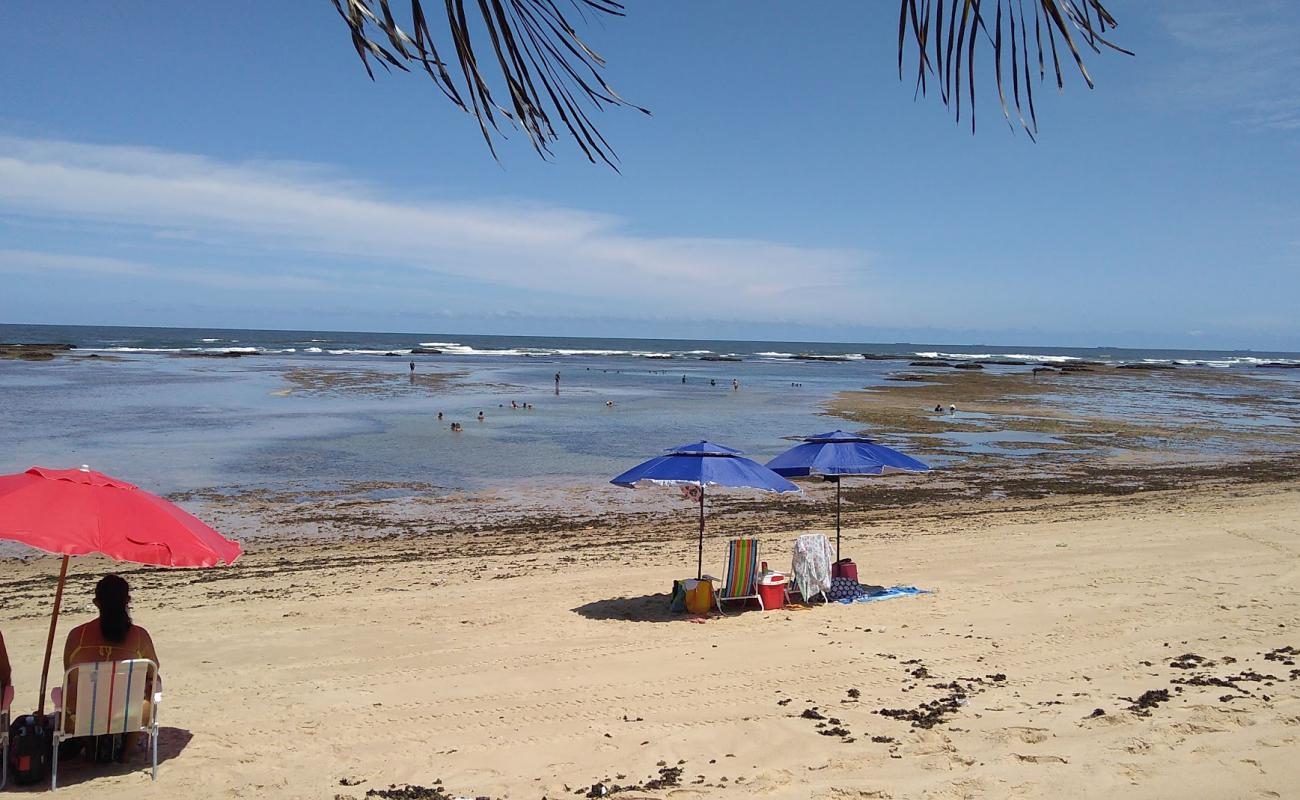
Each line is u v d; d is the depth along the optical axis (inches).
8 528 214.1
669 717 282.0
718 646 361.4
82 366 2527.1
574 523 732.0
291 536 676.1
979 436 1350.9
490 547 636.1
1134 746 239.6
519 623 409.7
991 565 509.7
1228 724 252.1
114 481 239.8
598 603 450.9
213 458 1005.8
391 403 1690.5
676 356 4845.0
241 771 249.8
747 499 844.0
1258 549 527.8
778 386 2488.9
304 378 2285.9
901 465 457.1
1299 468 1060.5
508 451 1117.7
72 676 238.1
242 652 369.1
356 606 451.5
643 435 1294.3
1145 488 904.3
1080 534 606.2
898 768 234.4
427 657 356.5
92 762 256.4
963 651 341.4
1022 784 221.0
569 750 258.8
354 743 269.1
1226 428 1526.8
